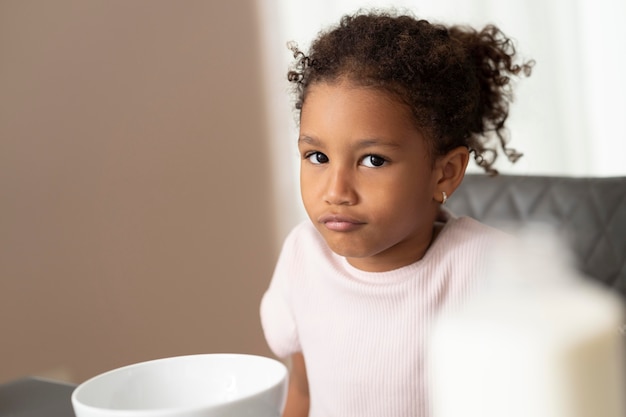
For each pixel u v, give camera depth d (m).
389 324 0.83
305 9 2.21
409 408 0.83
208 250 2.21
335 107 0.69
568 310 0.15
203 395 0.56
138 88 2.08
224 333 2.26
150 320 2.13
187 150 2.16
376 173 0.69
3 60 1.88
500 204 1.27
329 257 0.89
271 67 2.24
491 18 2.32
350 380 0.86
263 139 2.26
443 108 0.75
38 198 1.95
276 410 0.47
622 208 1.18
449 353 0.15
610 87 2.43
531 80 2.36
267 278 2.31
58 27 1.96
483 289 0.17
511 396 0.14
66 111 1.98
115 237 2.07
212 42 2.17
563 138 2.40
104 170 2.04
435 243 0.83
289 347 0.96
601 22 2.41
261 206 2.27
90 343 2.04
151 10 2.09
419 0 2.24
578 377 0.14
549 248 0.17
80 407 0.45
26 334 1.95
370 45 0.72
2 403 0.78
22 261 1.94
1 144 1.89
